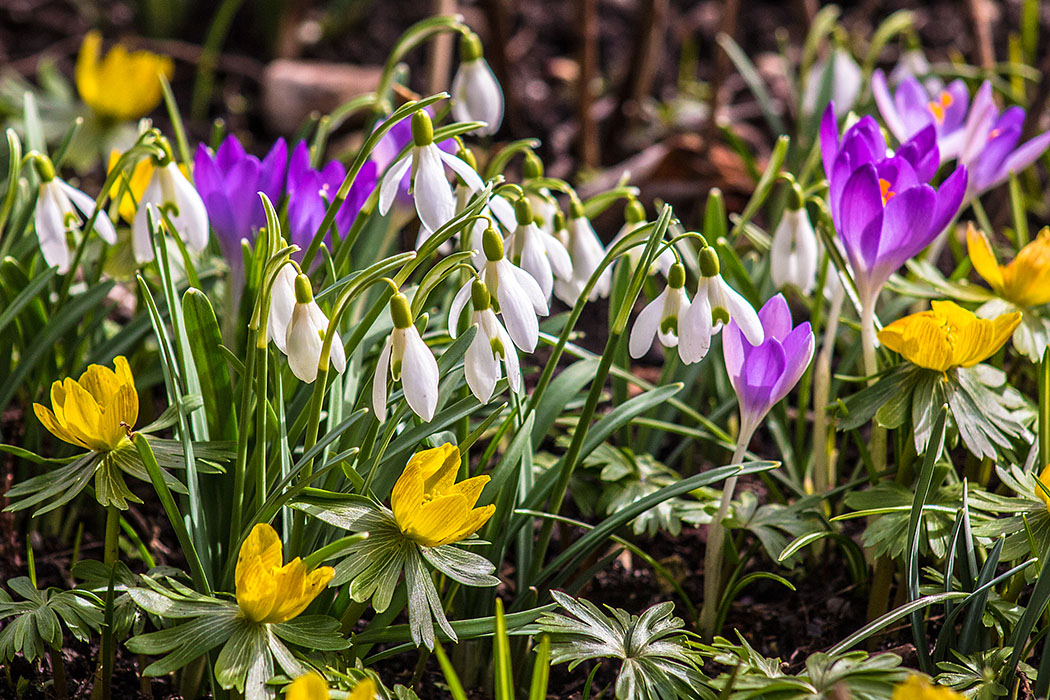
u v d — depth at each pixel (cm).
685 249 125
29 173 124
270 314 108
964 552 112
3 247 120
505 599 118
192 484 110
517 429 113
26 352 118
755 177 140
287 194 117
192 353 113
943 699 104
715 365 124
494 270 108
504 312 108
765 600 119
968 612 111
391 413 114
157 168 114
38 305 119
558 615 110
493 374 108
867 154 115
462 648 114
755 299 121
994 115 121
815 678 107
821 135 116
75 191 116
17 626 110
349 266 121
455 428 116
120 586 109
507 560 121
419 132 109
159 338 111
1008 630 112
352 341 111
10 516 117
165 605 108
